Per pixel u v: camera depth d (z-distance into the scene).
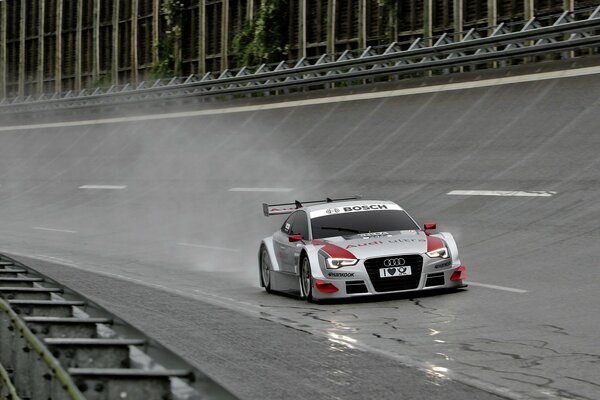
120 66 130.38
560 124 49.59
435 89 64.25
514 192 41.16
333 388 13.80
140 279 31.91
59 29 141.88
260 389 13.84
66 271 34.62
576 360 15.26
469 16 83.88
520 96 56.31
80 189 73.06
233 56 111.56
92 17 135.38
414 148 54.47
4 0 152.75
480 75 63.19
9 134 106.81
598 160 42.66
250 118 76.56
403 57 70.75
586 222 33.78
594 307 20.72
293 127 69.31
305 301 24.59
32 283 17.75
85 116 105.38
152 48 124.50
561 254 29.39
